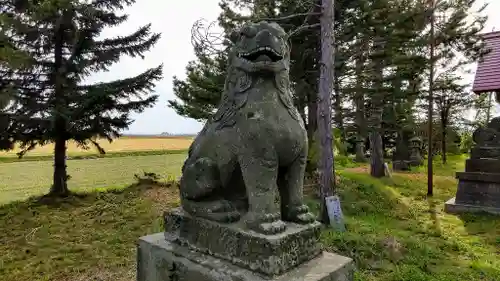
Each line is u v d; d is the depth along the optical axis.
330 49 5.70
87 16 6.87
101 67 7.30
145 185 7.83
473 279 3.54
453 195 8.35
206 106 7.50
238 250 1.97
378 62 7.26
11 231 5.09
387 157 19.22
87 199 6.92
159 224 5.24
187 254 2.20
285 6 6.89
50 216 5.79
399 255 3.96
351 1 6.85
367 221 5.73
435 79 9.19
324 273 1.93
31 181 9.24
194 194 2.30
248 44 2.09
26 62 5.10
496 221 5.85
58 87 6.77
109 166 12.07
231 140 2.13
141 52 7.58
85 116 6.94
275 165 2.04
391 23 6.88
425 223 5.85
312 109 8.20
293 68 7.34
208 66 7.24
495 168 6.59
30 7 5.92
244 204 2.31
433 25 8.17
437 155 18.25
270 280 1.79
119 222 5.50
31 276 3.66
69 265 3.92
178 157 15.47
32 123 6.53
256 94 2.10
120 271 3.75
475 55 7.99
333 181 5.60
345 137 8.49
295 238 1.99
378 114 8.20
